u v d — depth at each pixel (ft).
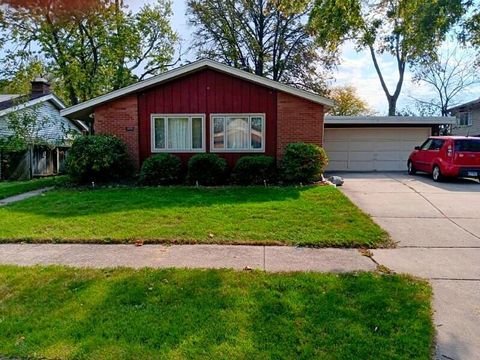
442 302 11.84
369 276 13.70
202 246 17.72
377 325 10.18
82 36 75.66
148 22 85.56
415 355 8.93
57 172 61.26
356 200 29.71
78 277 13.55
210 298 11.73
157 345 9.21
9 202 29.37
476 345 9.45
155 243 18.26
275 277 13.50
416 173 48.98
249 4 83.97
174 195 30.40
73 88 78.18
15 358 8.79
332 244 18.01
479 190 34.60
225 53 86.53
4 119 56.34
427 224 22.24
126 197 29.50
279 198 28.63
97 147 36.88
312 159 36.86
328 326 10.10
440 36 39.42
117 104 40.11
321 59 83.61
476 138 39.52
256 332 9.78
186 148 40.57
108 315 10.66
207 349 9.05
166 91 40.19
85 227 20.72
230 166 40.55
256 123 40.24
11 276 13.65
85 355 8.83
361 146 55.42
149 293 12.14
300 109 39.81
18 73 74.33
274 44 87.40
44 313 10.80
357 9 29.01
